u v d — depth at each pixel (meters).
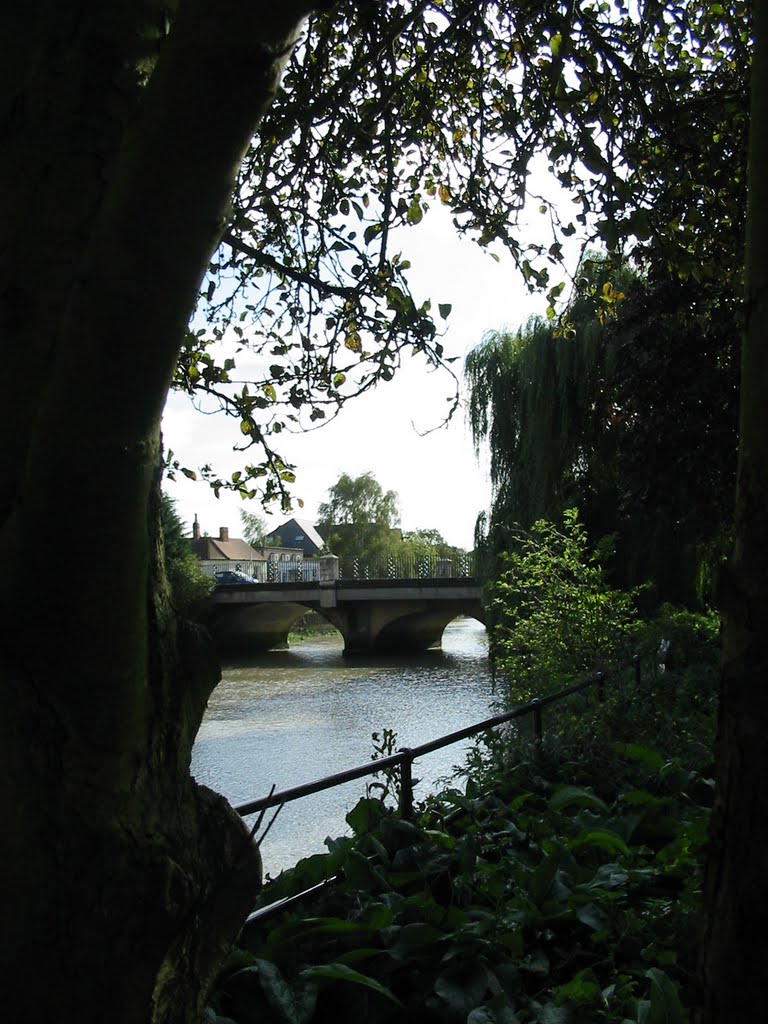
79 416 1.37
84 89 1.60
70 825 1.45
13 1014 1.41
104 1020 1.47
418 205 4.80
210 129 1.33
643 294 9.96
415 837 4.09
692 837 4.11
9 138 1.58
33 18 1.58
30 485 1.42
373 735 4.97
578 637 9.91
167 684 1.63
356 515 80.06
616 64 4.23
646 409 10.38
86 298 1.35
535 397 19.72
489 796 4.99
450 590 38.62
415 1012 3.04
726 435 9.64
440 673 31.58
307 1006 2.89
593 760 5.59
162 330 1.38
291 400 4.57
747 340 1.75
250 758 17.48
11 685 1.42
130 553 1.46
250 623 45.16
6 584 1.46
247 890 1.74
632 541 18.45
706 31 5.36
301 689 28.09
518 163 4.41
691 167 5.04
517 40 4.52
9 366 1.56
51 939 1.43
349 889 3.69
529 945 3.46
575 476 19.64
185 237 1.36
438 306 4.02
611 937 3.42
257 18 1.28
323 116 4.44
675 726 6.48
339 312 4.50
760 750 1.62
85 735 1.47
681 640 10.34
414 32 4.65
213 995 2.90
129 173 1.33
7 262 1.57
